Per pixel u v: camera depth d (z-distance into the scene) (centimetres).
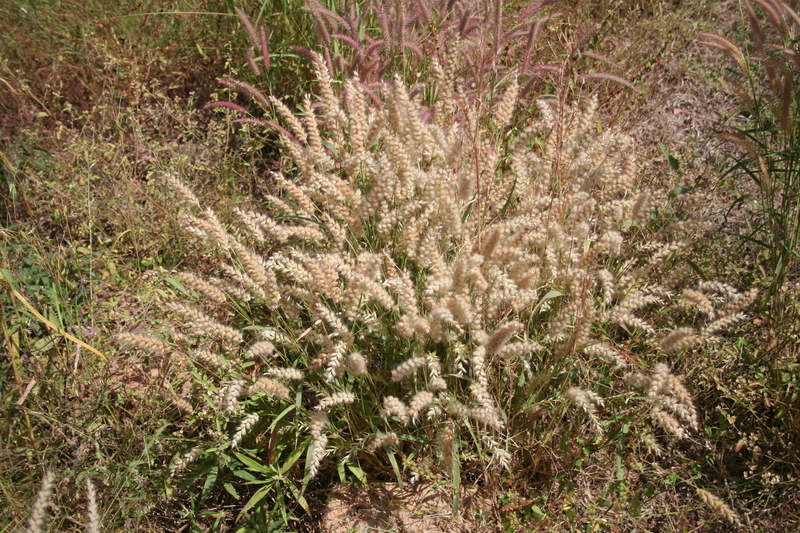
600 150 108
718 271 122
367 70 133
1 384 100
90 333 111
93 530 78
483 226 103
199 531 96
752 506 101
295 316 100
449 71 105
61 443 99
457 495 93
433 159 106
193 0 165
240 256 92
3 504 90
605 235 96
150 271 121
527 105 137
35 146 144
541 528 95
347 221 101
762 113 133
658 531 99
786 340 106
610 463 102
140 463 96
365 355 104
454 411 90
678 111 157
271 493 102
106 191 134
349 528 99
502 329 85
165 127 149
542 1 132
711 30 168
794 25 125
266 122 125
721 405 107
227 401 86
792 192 115
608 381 101
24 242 116
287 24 153
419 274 101
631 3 179
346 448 100
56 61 155
